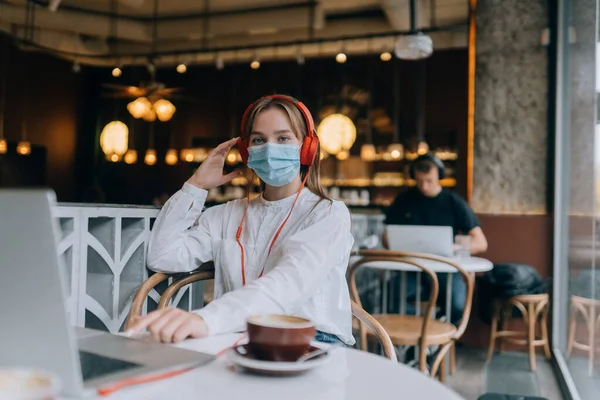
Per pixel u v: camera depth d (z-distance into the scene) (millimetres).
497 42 4387
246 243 1428
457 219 3779
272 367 729
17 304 601
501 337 4066
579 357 2871
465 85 7582
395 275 3701
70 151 9719
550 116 4211
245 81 9188
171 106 7508
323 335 1295
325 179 8703
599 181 2463
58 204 1320
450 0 6691
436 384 735
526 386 3301
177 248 1440
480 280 4035
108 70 10000
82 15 7789
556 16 4160
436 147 7855
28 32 8383
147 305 1698
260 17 7594
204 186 1483
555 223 4113
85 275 1403
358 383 730
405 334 2365
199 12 7859
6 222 578
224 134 9328
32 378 539
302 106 1442
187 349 854
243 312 1033
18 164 8930
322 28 7910
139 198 9922
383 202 8180
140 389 679
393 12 6641
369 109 8258
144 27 8219
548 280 4125
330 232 1287
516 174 4312
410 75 7973
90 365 736
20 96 8773
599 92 2545
